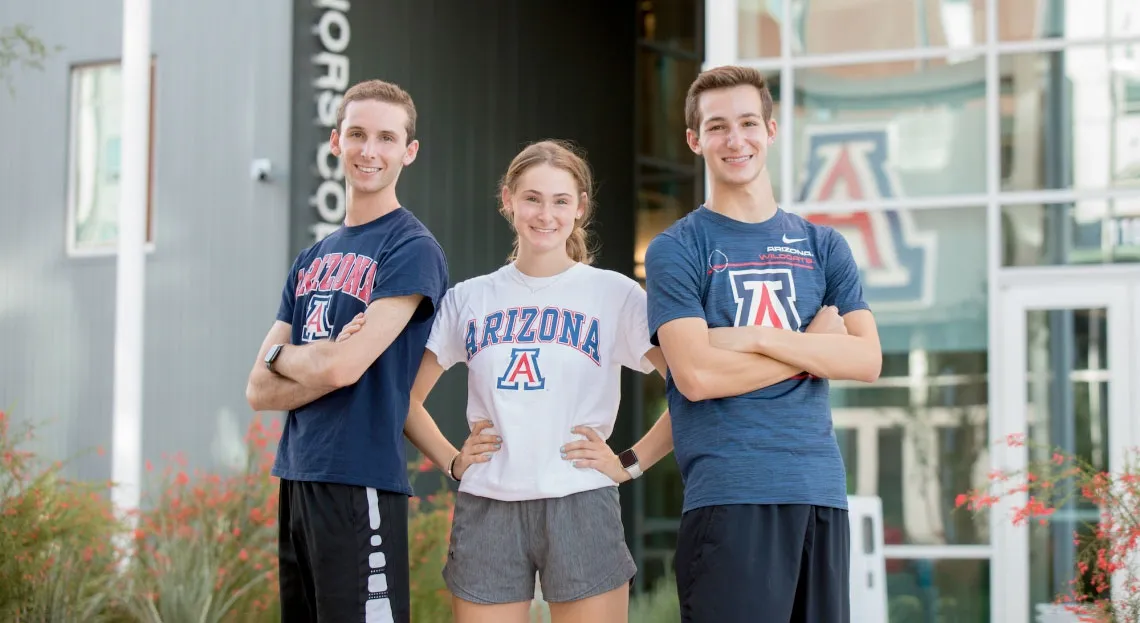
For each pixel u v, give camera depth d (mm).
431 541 6539
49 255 9812
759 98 3381
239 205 9000
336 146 3668
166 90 9352
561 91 11422
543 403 3402
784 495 3131
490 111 10578
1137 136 6805
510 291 3541
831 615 3154
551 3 11391
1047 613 5426
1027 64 6938
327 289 3557
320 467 3381
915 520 6887
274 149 8891
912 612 6840
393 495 3436
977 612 6738
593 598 3385
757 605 3100
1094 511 6559
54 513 5809
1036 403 6797
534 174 3482
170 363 9188
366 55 9352
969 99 6977
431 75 9961
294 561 3521
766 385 3191
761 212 3398
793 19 7172
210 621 5867
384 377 3445
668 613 6617
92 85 9805
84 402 9562
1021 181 6906
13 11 10055
